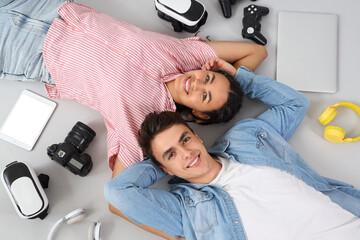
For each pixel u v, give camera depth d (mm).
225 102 1514
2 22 1611
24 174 1519
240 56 1714
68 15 1603
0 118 1740
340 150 1710
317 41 1794
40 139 1728
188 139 1382
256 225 1347
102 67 1541
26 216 1497
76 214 1560
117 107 1552
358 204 1488
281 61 1777
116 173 1543
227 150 1528
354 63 1814
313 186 1473
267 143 1549
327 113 1666
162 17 1833
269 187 1383
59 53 1589
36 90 1783
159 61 1572
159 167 1472
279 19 1827
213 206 1400
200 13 1673
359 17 1868
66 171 1686
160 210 1380
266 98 1646
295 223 1336
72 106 1771
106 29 1580
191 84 1493
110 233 1602
